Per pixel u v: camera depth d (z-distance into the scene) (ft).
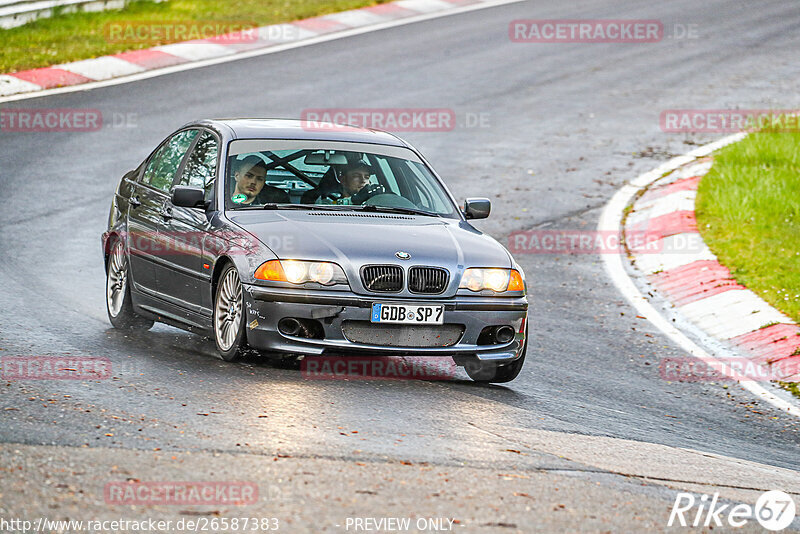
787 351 92.07
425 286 70.08
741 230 130.72
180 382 64.59
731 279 112.47
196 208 77.10
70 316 86.69
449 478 48.78
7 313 84.58
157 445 50.57
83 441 50.31
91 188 136.05
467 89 207.10
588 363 87.20
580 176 160.66
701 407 77.87
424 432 57.62
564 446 58.54
